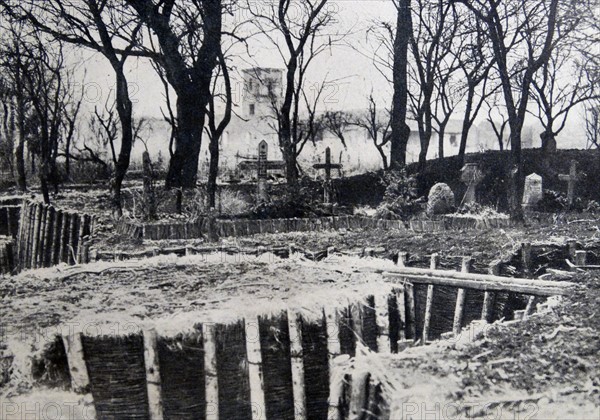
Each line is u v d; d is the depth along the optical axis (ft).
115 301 32.19
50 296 33.65
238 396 27.66
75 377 25.21
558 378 22.04
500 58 66.28
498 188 97.71
